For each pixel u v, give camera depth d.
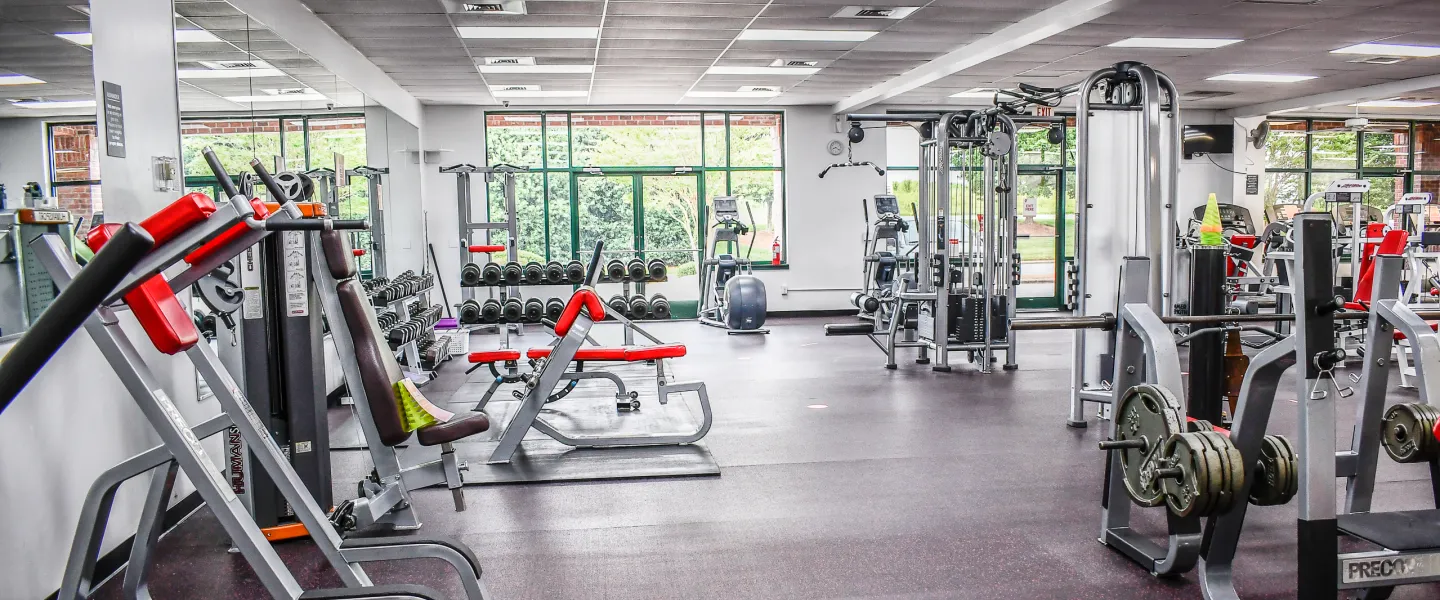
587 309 4.33
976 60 7.88
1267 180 12.48
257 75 5.29
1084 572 2.86
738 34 7.18
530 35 7.05
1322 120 12.45
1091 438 4.74
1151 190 4.56
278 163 4.69
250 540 1.90
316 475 3.27
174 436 1.85
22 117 2.71
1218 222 4.48
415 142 10.27
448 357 7.78
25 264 2.61
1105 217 5.27
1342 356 2.20
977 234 8.58
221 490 1.90
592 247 11.25
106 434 2.97
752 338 9.37
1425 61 8.59
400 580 2.84
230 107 4.84
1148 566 2.85
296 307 3.21
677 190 11.37
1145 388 2.63
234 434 3.27
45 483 2.63
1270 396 2.39
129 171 3.28
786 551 3.08
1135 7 6.34
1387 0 6.19
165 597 2.74
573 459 4.34
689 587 2.77
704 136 11.37
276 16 5.42
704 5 6.23
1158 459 2.52
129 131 3.29
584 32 6.99
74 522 2.78
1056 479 3.94
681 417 5.36
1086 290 4.93
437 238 10.85
